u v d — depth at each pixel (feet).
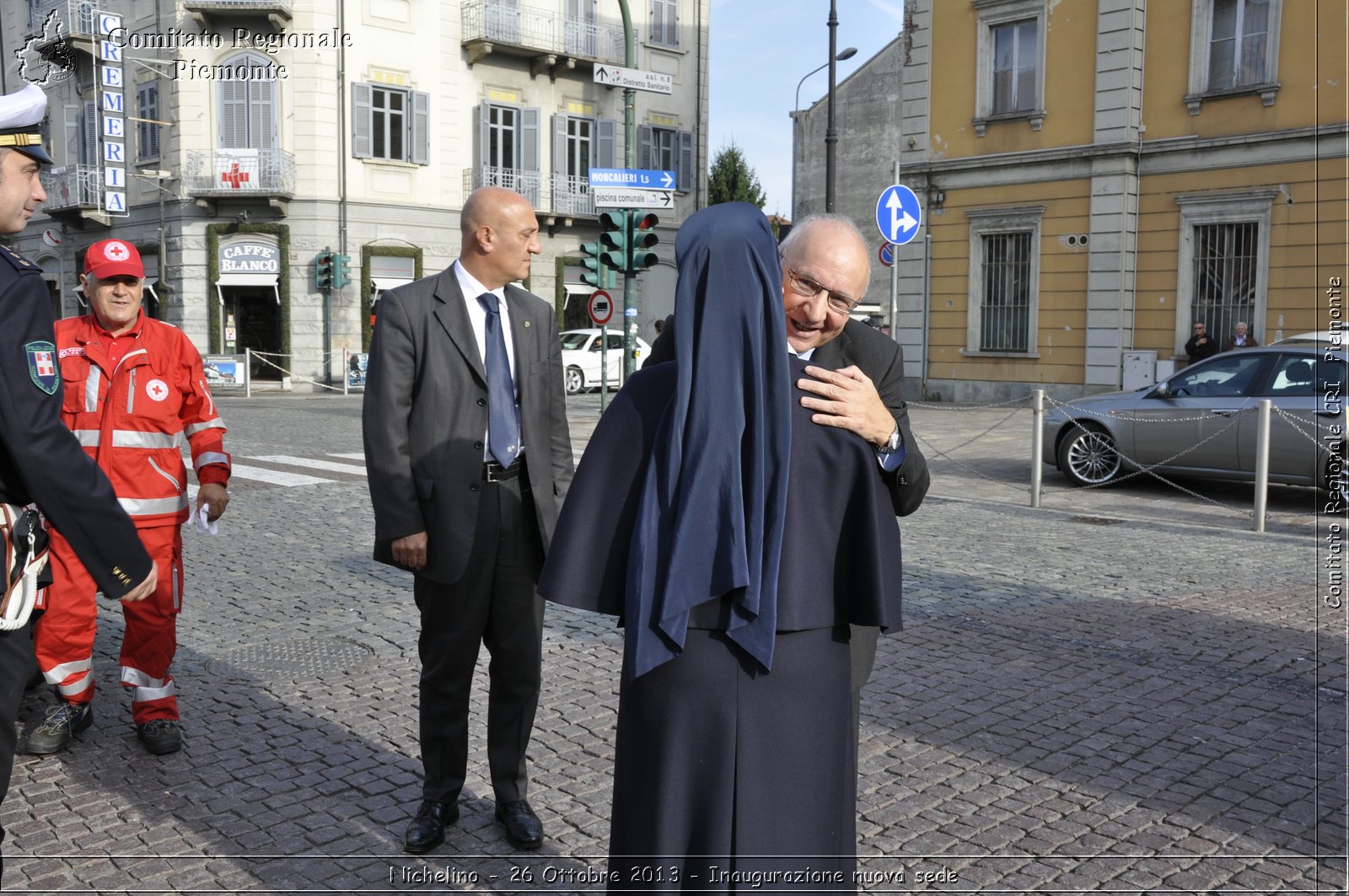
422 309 10.37
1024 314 72.23
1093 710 14.56
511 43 90.58
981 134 72.84
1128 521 29.48
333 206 85.66
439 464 10.28
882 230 40.52
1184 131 65.41
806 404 6.71
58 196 92.32
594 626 18.56
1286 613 19.61
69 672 13.06
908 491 7.16
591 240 98.37
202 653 16.80
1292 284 62.23
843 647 6.91
